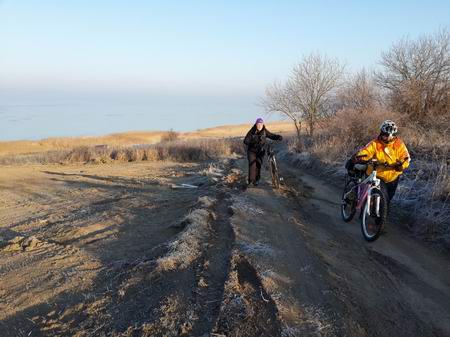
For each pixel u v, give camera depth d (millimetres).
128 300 4598
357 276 5188
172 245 5848
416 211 7633
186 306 4258
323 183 12383
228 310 4055
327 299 4457
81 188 13961
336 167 13453
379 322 4125
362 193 7121
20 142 49438
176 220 7824
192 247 5828
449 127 14031
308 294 4543
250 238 6246
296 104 29188
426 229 6887
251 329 3791
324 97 28688
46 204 11562
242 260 5320
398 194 8602
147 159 26547
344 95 25203
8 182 16453
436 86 19781
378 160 6945
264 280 4695
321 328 3869
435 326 4129
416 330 4043
